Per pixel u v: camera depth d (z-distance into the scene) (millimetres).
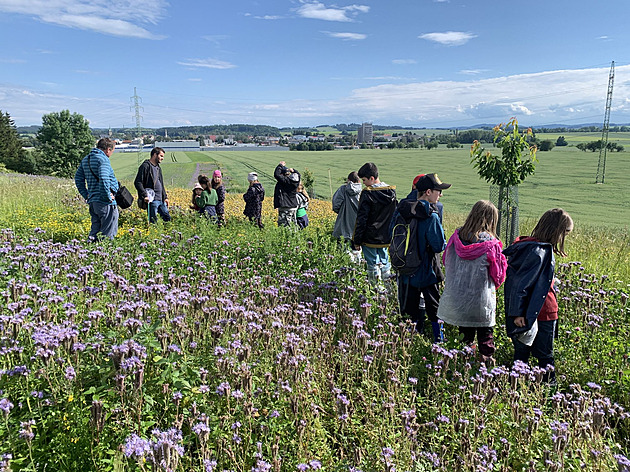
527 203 48000
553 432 3184
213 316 4250
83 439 2816
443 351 4113
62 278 5254
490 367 4535
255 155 145875
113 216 8164
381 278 6668
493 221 4750
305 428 3236
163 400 3289
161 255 6863
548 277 4469
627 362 4672
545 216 4562
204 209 10891
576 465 3078
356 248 6555
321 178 73062
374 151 173750
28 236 7691
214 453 2943
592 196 53875
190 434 3029
